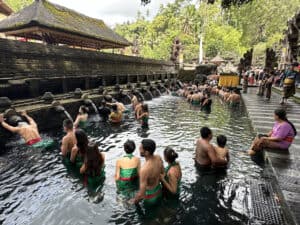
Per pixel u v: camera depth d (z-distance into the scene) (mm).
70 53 12523
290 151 4930
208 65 29625
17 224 3283
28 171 4996
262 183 4398
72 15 18891
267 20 54656
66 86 11484
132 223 3318
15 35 16453
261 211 3482
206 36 52188
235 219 3334
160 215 3492
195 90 17156
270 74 14516
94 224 3297
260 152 5500
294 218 2689
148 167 3605
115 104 10086
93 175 4520
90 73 14461
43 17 14203
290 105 11188
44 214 3520
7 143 6434
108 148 6551
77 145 4812
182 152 6223
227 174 4812
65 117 8547
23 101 8273
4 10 22688
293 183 3537
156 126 9203
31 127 6562
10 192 4152
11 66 9031
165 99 17766
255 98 14133
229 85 19703
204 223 3281
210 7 50406
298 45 13375
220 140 5098
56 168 5148
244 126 9188
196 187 4305
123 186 4215
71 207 3705
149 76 22594
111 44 22844
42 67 10625
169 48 54500
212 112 12312
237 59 50125
